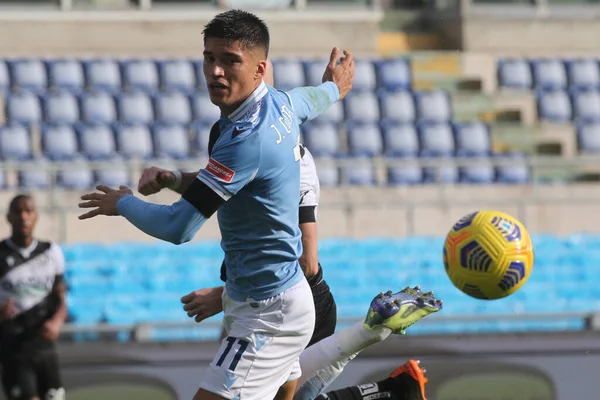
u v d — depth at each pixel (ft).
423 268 144.25
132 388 88.07
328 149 170.50
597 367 91.86
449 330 122.01
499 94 185.16
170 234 44.27
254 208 45.78
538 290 145.79
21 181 153.58
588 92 191.52
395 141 173.78
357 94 179.52
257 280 47.26
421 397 56.34
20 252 90.43
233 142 44.16
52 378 88.33
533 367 90.94
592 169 181.06
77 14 182.80
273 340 47.60
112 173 156.66
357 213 149.18
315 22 193.88
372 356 89.04
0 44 179.32
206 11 188.65
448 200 152.97
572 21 201.77
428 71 189.16
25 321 89.25
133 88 175.63
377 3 198.70
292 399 53.78
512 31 199.11
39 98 166.91
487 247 56.95
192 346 90.07
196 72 179.63
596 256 152.25
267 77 53.36
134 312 125.90
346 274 140.15
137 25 185.57
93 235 140.26
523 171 175.52
